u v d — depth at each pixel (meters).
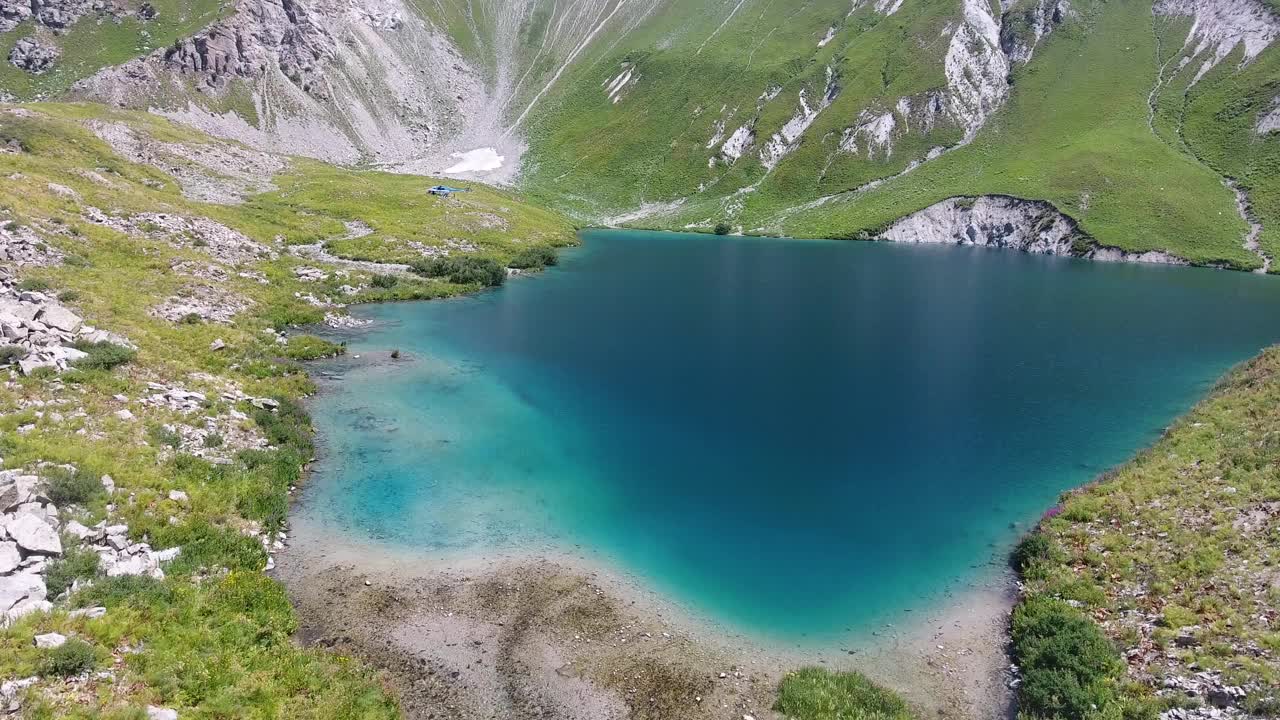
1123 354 61.53
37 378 30.11
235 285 59.75
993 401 48.91
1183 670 20.78
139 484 26.17
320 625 23.17
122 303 44.84
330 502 31.48
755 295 86.50
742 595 26.64
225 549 25.17
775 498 34.47
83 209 61.34
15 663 16.06
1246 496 29.31
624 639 23.86
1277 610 22.34
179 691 17.77
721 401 47.88
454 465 36.12
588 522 31.39
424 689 20.83
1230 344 65.44
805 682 21.73
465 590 25.84
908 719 20.31
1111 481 34.62
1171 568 25.78
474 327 64.69
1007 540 31.09
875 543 30.64
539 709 20.53
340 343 55.88
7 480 21.25
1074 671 21.33
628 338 63.62
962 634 24.83
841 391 50.59
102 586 20.19
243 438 33.94
